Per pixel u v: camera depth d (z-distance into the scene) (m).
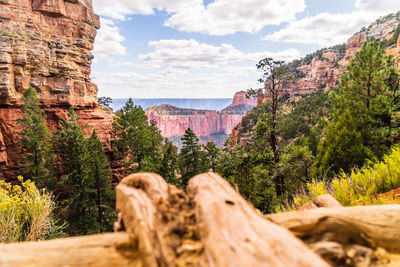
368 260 1.22
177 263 1.03
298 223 1.40
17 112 38.66
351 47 119.12
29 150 29.19
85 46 51.84
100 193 27.39
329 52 138.75
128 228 1.32
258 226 1.16
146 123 46.41
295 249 0.97
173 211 1.38
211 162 30.31
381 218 1.44
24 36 41.31
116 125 40.75
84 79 49.53
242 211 1.31
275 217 1.49
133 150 37.44
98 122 46.56
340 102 15.98
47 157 30.73
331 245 1.27
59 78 44.31
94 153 27.41
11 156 37.47
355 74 15.45
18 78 39.06
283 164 15.73
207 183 1.67
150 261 1.03
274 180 17.19
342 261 1.22
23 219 4.78
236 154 25.27
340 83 17.14
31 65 41.09
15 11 43.09
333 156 10.86
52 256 1.07
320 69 133.62
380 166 5.43
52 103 43.22
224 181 1.73
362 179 4.88
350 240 1.34
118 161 46.44
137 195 1.49
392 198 3.67
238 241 1.06
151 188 1.55
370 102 15.16
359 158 10.26
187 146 30.22
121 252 1.14
